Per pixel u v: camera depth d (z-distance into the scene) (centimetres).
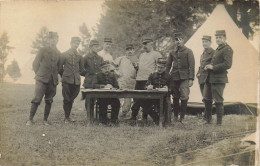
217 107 656
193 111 680
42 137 618
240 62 665
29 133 625
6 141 619
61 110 657
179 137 614
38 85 641
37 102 641
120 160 591
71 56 659
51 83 650
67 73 655
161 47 693
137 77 705
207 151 615
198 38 679
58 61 657
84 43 670
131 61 701
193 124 655
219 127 649
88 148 597
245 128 647
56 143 605
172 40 685
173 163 597
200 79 677
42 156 598
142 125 641
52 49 654
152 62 695
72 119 658
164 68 648
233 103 657
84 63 671
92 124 638
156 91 618
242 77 662
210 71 661
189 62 670
